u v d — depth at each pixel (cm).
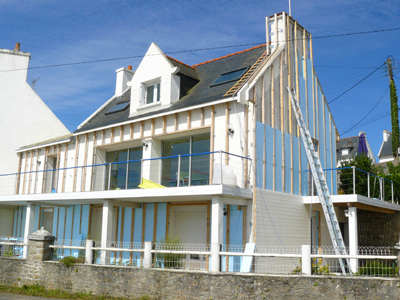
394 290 725
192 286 873
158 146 1475
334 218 1270
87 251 1048
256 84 1291
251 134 1232
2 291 1095
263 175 1248
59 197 1441
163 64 1510
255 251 1159
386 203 1444
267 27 1515
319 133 1619
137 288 935
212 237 1086
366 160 1908
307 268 815
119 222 1516
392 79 2333
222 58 1741
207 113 1321
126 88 2028
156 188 1197
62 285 1045
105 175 1656
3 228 1903
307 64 1617
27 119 2280
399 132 2334
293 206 1364
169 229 1374
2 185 2127
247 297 822
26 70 2325
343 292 760
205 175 1320
